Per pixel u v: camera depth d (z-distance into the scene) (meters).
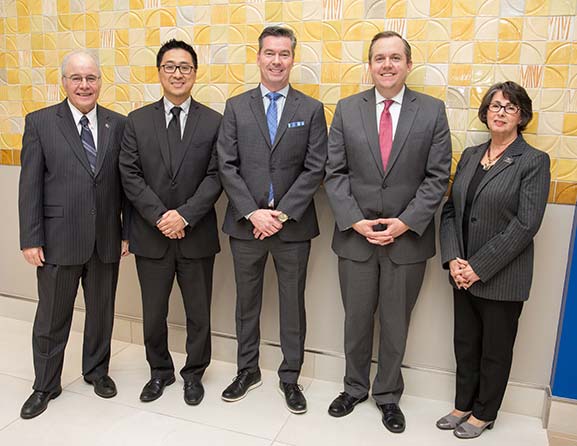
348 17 2.52
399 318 2.36
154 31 2.85
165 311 2.60
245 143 2.39
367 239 2.29
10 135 3.27
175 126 2.43
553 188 2.35
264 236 2.37
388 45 2.18
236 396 2.57
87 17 2.97
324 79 2.60
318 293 2.76
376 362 2.69
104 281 2.54
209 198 2.42
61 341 2.51
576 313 2.29
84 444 2.22
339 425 2.39
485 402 2.29
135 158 2.42
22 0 3.10
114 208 2.48
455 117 2.45
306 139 2.39
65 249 2.36
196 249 2.48
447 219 2.33
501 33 2.33
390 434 2.33
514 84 2.13
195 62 2.42
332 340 2.78
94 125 2.42
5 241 3.41
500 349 2.21
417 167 2.27
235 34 2.71
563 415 2.37
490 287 2.15
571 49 2.26
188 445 2.23
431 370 2.63
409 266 2.31
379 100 2.31
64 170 2.33
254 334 2.65
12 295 3.46
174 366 2.90
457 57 2.40
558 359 2.35
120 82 2.97
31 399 2.44
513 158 2.13
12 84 3.21
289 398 2.52
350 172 2.35
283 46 2.30
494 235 2.15
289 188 2.40
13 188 3.32
